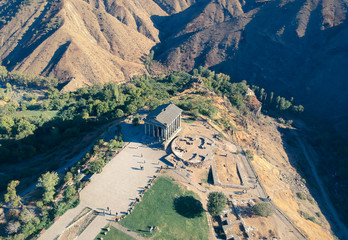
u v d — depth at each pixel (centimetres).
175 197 8275
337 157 16362
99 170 8856
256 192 9181
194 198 8338
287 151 16312
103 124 13900
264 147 14438
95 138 12212
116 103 15538
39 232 6812
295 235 7981
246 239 7369
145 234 7075
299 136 19162
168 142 10612
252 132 15238
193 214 7844
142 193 8238
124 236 6969
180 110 11106
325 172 15288
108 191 8294
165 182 8775
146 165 9488
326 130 19650
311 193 12362
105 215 7500
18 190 9100
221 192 8150
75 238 6806
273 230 7888
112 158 9744
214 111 13488
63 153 11681
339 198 13000
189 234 7250
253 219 8056
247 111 18162
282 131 19550
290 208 9431
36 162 11469
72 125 14100
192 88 17938
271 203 8906
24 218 6819
